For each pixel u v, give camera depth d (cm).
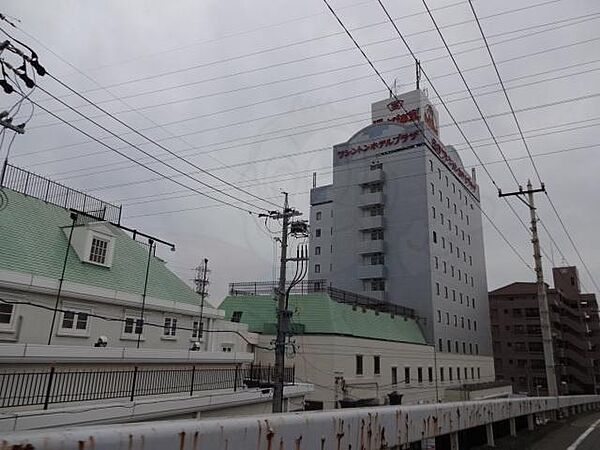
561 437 916
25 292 1333
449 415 526
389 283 4341
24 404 1027
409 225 4319
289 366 2764
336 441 294
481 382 4766
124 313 1661
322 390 2661
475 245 5369
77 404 1140
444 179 4712
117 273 1755
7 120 831
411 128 4347
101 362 1302
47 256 1507
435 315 4131
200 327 2091
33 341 1332
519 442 767
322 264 5825
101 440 165
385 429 363
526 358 6631
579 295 7256
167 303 1841
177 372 1527
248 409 1708
